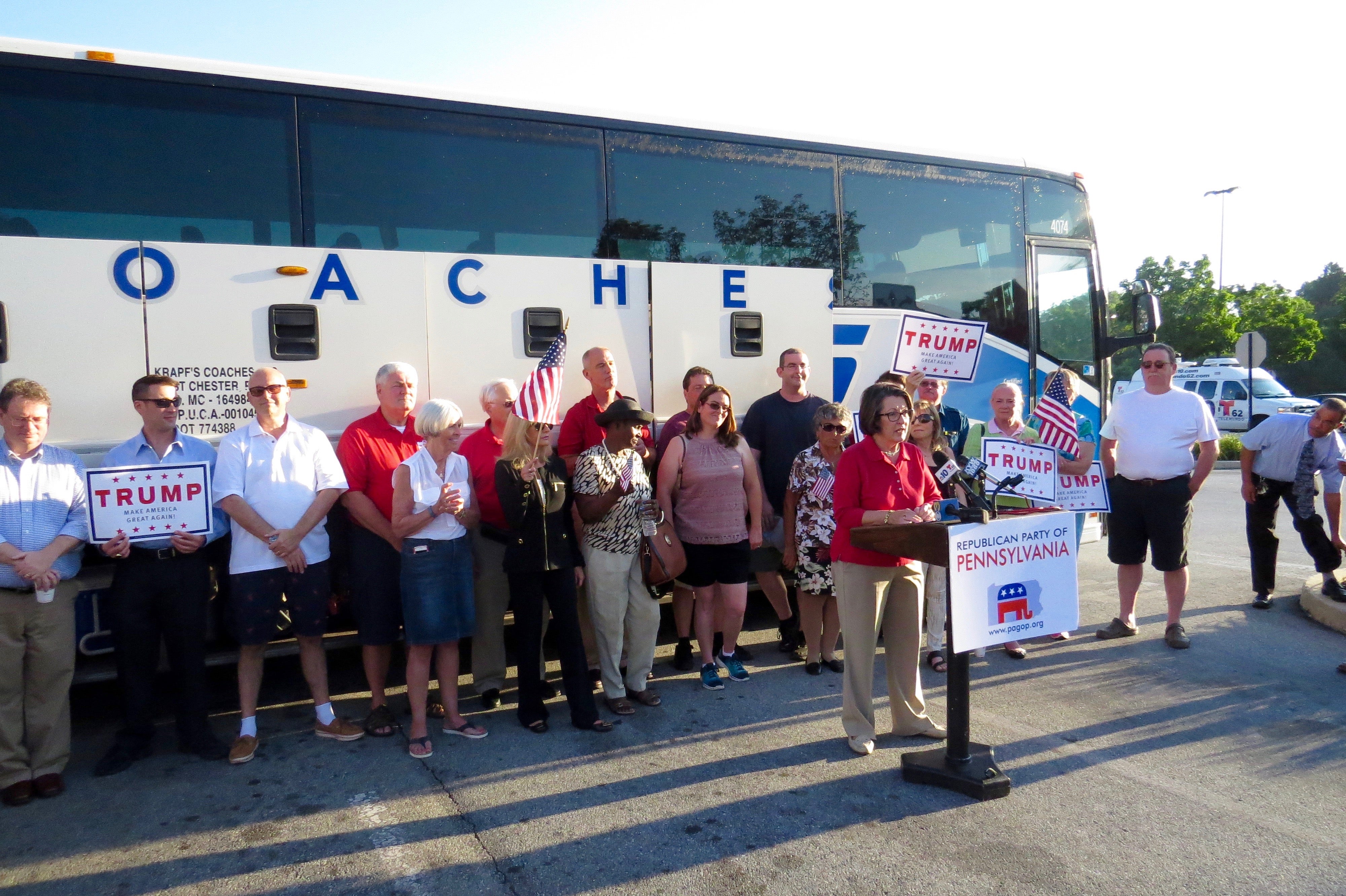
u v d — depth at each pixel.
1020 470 5.79
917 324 5.99
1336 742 4.53
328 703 4.70
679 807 3.85
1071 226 8.48
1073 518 4.12
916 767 4.07
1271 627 6.64
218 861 3.44
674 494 5.48
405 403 4.82
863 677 4.41
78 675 4.74
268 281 5.11
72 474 4.14
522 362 5.78
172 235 5.05
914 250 7.55
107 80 4.95
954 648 3.92
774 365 6.66
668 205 6.47
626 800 3.93
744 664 5.94
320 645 4.66
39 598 3.91
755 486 5.57
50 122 4.84
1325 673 5.61
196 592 4.36
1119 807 3.83
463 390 5.61
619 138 6.30
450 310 5.57
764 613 7.44
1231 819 3.72
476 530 5.06
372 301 5.36
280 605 4.46
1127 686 5.38
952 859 3.40
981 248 7.90
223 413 5.02
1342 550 6.86
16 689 3.94
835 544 4.43
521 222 5.94
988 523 3.89
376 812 3.84
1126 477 6.26
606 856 3.46
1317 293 61.09
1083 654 6.03
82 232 4.87
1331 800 3.89
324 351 5.24
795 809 3.83
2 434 4.10
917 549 3.99
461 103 5.79
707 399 5.29
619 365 6.10
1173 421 6.07
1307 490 6.84
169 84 5.07
